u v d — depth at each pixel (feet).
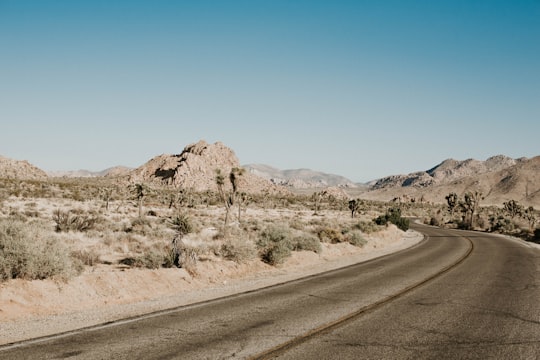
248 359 20.97
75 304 33.47
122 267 52.54
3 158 515.91
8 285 32.50
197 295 37.96
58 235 81.71
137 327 26.73
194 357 21.13
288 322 28.27
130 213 209.15
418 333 25.94
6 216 120.16
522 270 56.34
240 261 56.59
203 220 175.73
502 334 25.85
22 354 21.33
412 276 50.55
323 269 57.82
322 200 602.44
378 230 131.95
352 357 21.45
